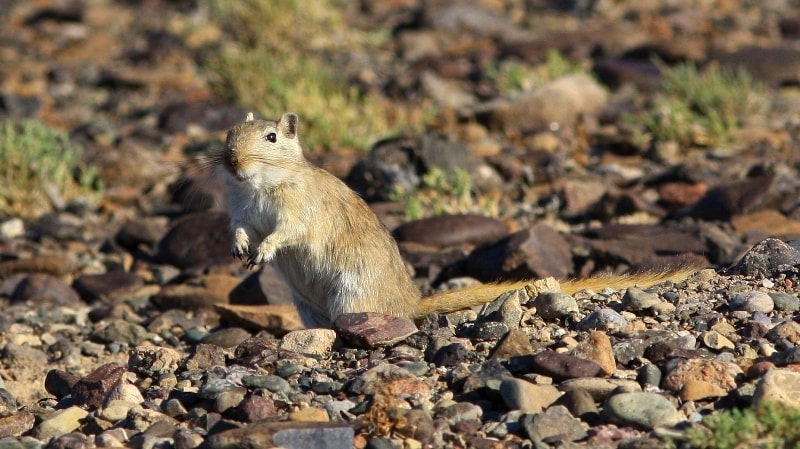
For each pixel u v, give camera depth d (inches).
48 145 863.1
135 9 1508.4
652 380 366.6
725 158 846.5
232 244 508.1
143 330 585.9
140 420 368.2
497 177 826.2
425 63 1167.6
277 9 1259.2
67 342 576.1
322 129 920.9
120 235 764.6
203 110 1020.5
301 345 428.5
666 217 740.0
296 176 501.7
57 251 757.3
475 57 1200.8
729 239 644.1
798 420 311.1
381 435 340.2
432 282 649.0
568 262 639.1
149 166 893.8
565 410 345.1
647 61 1139.9
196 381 407.2
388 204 775.7
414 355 411.2
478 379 372.8
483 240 700.0
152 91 1158.3
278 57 1206.3
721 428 312.5
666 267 519.5
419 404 359.6
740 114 970.7
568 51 1187.9
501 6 1455.5
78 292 675.4
